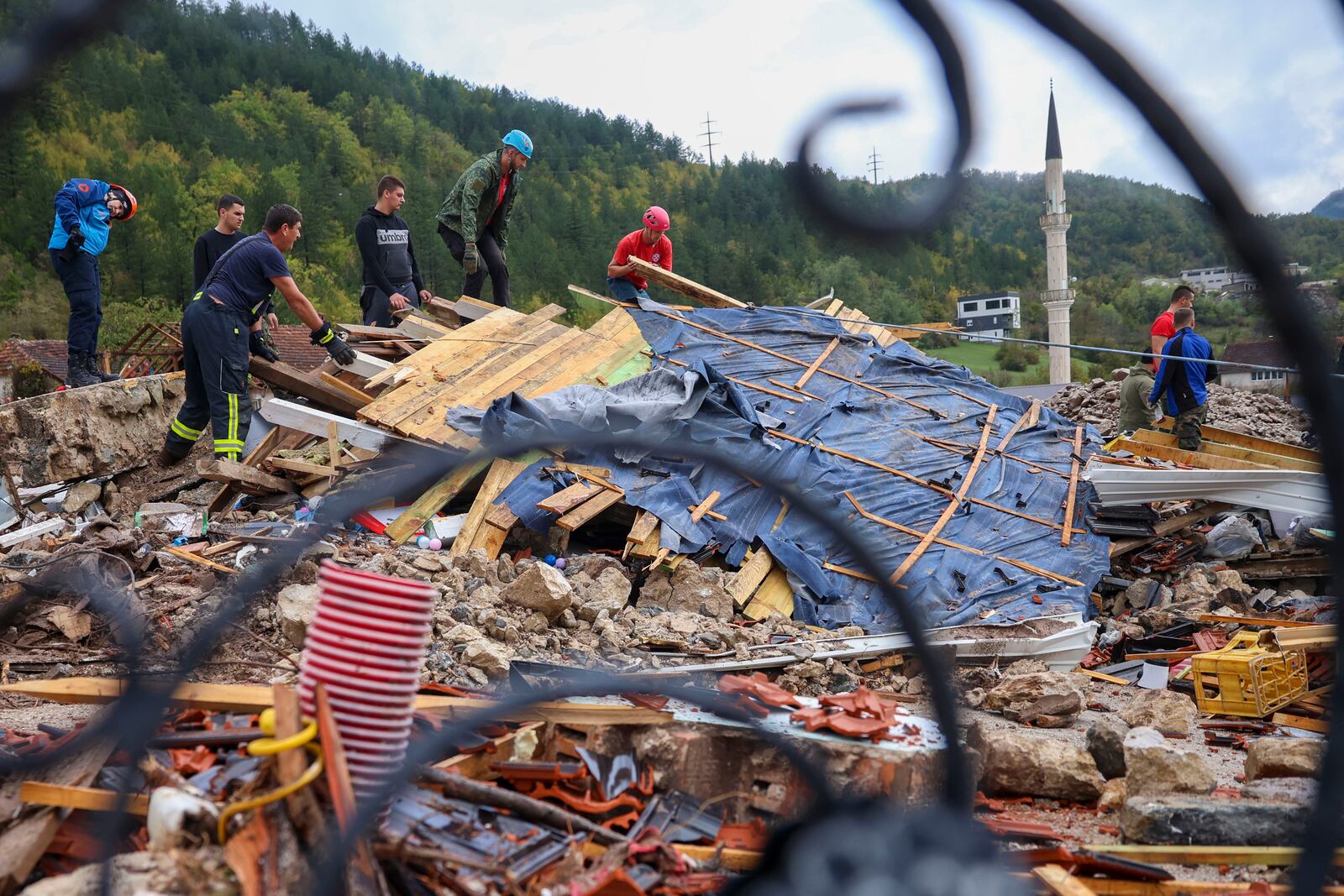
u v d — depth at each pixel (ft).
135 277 248.32
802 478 27.61
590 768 11.13
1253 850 11.31
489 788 9.70
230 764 9.63
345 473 26.32
